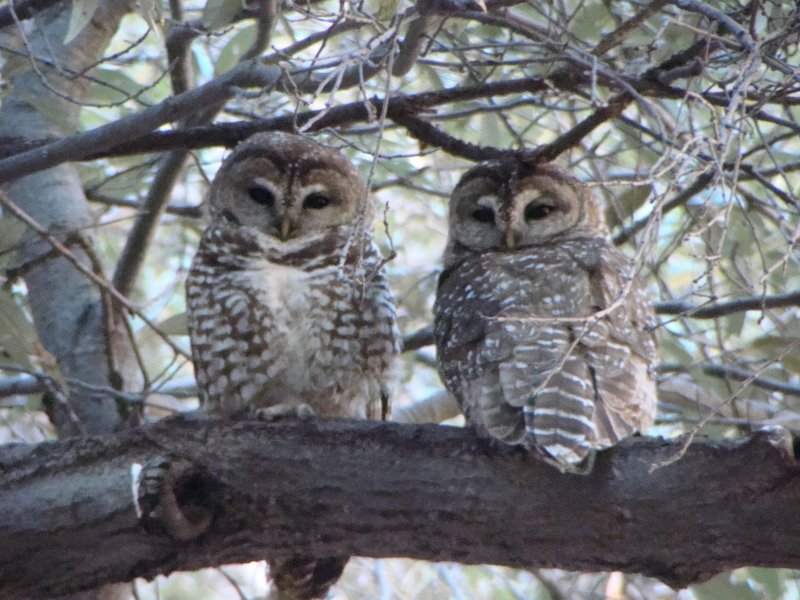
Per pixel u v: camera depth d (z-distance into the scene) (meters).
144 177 13.15
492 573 14.01
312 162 11.03
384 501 8.13
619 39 9.59
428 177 14.99
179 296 15.83
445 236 16.28
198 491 8.22
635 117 13.02
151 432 8.36
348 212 11.04
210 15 10.16
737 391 7.71
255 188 10.94
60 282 13.04
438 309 10.34
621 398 8.38
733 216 11.37
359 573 14.46
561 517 7.95
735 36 8.55
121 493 8.15
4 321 9.93
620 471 7.87
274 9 10.65
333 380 10.56
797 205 8.50
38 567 8.33
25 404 12.76
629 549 7.95
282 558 9.34
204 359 10.68
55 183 13.05
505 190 11.17
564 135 9.64
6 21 10.59
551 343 8.56
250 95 9.64
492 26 11.33
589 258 9.95
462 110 12.30
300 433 8.29
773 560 7.79
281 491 8.20
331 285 10.48
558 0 10.91
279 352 10.48
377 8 10.14
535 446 7.91
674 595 12.74
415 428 8.27
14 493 8.30
